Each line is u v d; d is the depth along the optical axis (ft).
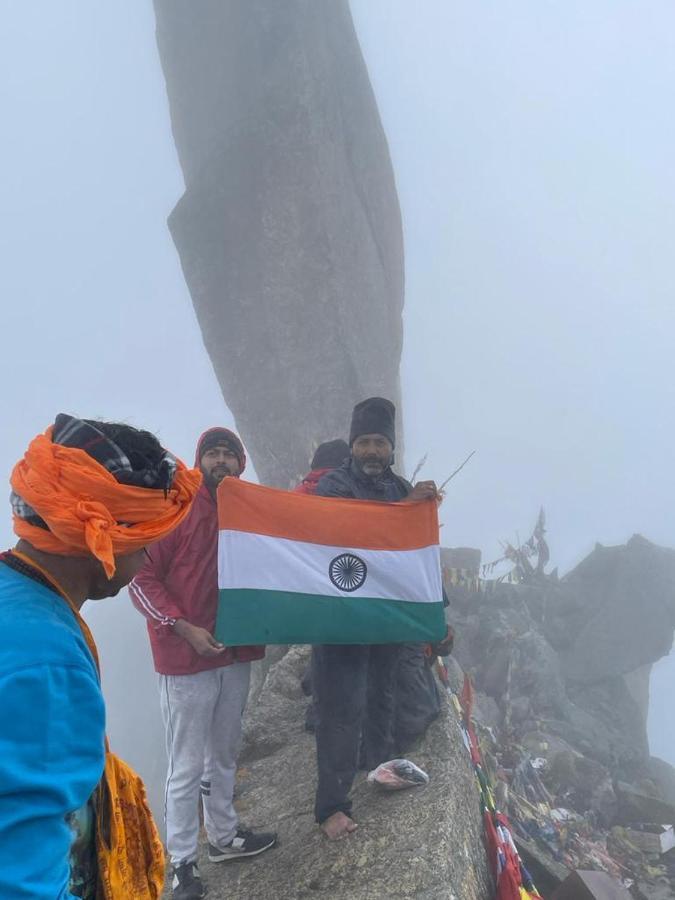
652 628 40.24
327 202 40.06
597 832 23.48
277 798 15.70
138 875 5.42
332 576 12.46
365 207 43.93
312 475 20.56
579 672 39.19
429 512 13.12
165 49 45.27
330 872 11.98
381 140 45.73
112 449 4.60
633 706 39.11
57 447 4.51
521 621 36.27
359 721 12.96
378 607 12.50
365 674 13.05
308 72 39.99
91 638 4.65
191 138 44.80
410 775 13.64
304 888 11.79
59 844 3.89
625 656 39.47
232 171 40.27
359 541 12.71
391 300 45.57
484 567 38.50
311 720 18.34
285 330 40.14
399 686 15.57
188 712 12.27
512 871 12.52
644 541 42.65
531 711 33.01
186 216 41.06
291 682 20.77
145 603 12.26
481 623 34.76
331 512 12.79
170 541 12.62
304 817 14.23
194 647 11.95
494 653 33.17
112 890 4.98
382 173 45.37
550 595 41.01
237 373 41.11
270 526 12.48
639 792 26.76
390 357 42.75
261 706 19.94
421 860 11.55
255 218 40.06
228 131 40.37
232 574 12.14
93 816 4.98
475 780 15.88
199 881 12.14
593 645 39.68
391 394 42.47
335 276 40.01
